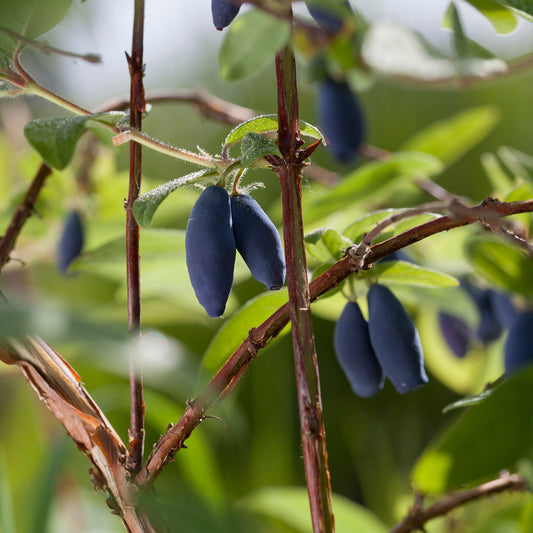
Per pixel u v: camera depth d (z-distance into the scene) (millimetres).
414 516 542
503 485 542
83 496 724
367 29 589
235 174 486
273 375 1040
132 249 495
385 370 507
